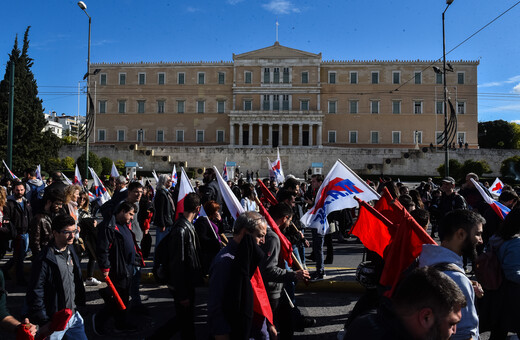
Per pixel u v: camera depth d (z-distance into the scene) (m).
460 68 70.50
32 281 4.59
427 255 3.81
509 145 84.94
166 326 5.38
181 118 74.00
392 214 5.88
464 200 10.64
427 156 59.53
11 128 20.64
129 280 6.32
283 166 62.28
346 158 61.78
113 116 74.38
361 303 5.17
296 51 72.31
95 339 6.07
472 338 3.39
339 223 14.33
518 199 8.02
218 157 62.31
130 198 7.84
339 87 72.56
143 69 74.50
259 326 4.41
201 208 6.85
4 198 8.28
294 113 71.06
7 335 6.17
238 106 73.06
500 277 4.66
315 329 6.55
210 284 4.16
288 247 5.52
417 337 2.28
